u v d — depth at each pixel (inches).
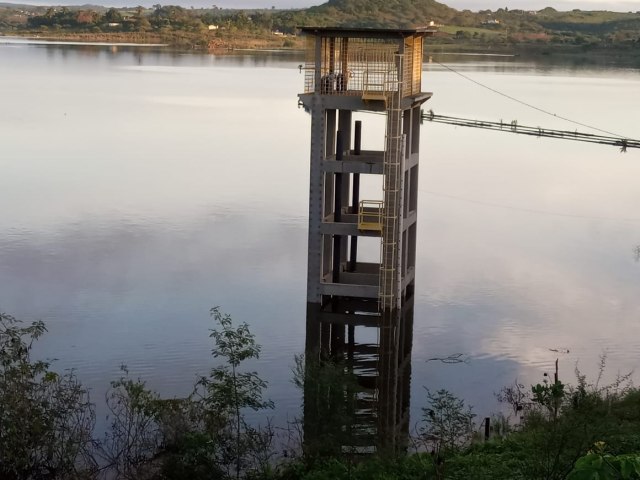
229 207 3021.7
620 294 2138.3
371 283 1959.9
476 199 3336.6
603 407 1103.0
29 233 2608.3
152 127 5039.4
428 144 4709.6
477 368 1648.6
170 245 2495.1
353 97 1817.2
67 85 7480.3
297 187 3393.2
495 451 1159.6
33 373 1248.2
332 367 1352.1
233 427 1267.2
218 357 1635.1
